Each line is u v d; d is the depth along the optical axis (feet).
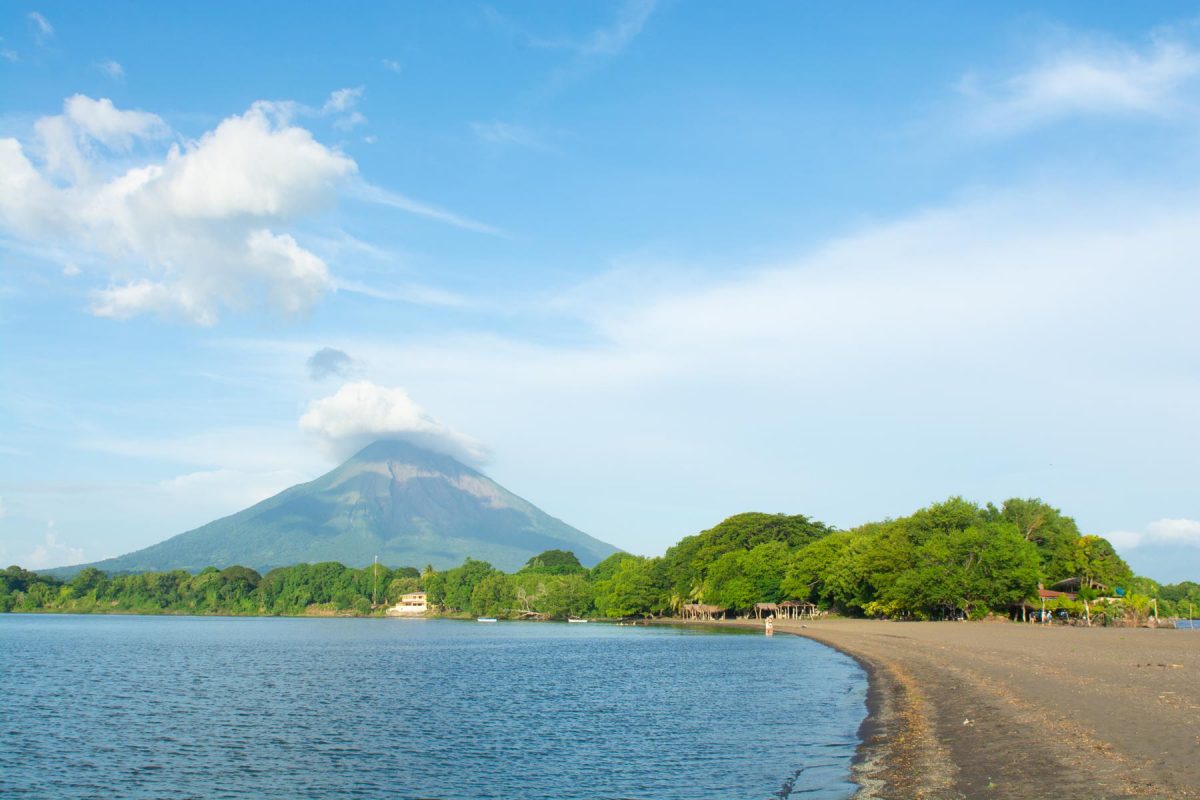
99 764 126.82
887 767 100.48
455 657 329.11
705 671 250.98
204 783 114.32
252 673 266.98
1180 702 121.19
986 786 83.76
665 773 110.63
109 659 330.34
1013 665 195.21
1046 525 460.96
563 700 188.65
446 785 110.01
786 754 117.60
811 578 546.26
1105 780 79.77
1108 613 423.23
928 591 424.87
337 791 108.78
